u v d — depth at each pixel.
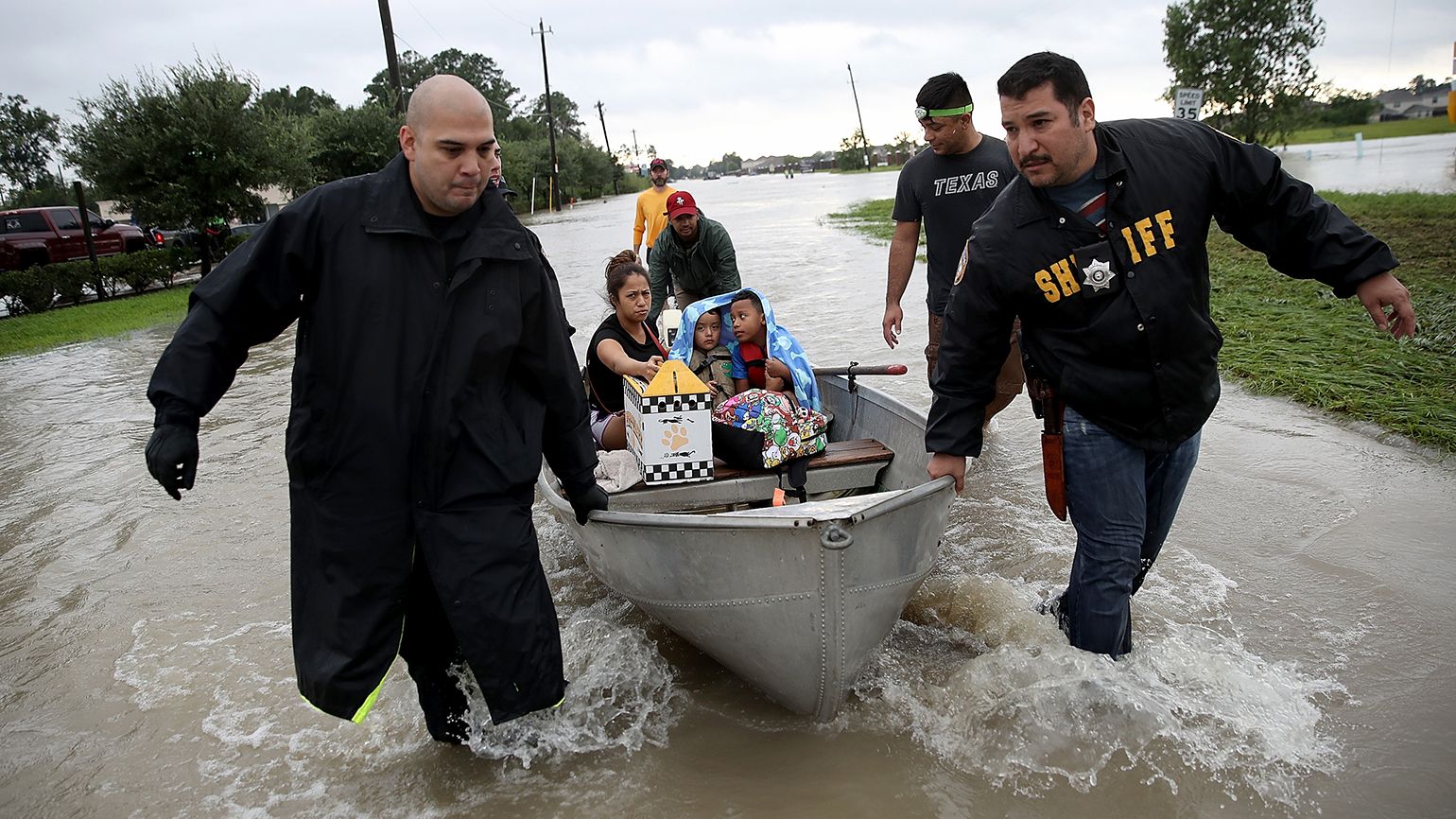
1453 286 8.36
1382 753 3.00
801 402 4.61
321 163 30.11
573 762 3.25
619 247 23.66
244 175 22.00
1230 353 7.46
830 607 3.07
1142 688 3.31
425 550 2.92
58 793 3.24
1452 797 2.79
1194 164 2.98
